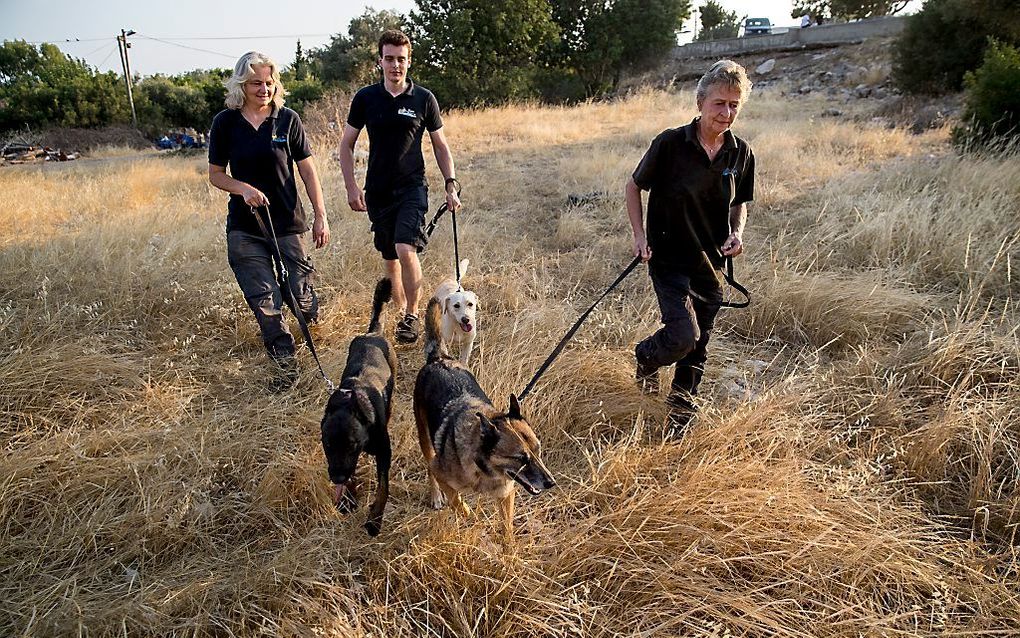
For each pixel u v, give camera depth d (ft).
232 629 8.59
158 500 10.52
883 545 9.40
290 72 153.38
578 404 13.20
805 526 9.74
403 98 15.90
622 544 9.58
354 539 10.19
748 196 11.87
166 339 16.02
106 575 9.59
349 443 10.21
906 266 18.54
